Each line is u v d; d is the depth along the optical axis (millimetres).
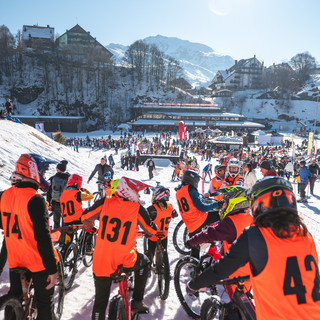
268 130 103812
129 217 2783
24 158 2508
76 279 4395
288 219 1623
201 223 4203
